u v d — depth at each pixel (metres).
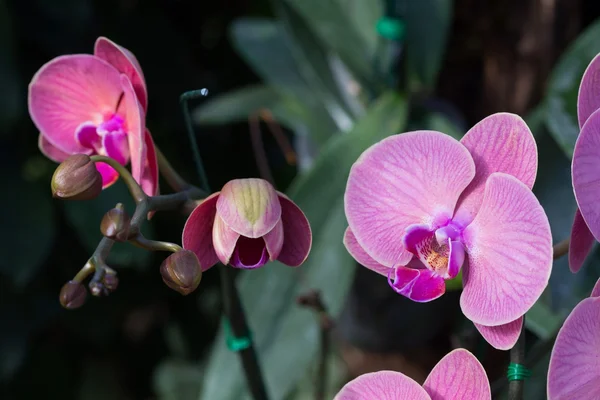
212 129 1.36
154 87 1.30
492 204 0.63
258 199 0.64
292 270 0.85
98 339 1.37
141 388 1.50
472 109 1.13
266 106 1.07
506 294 0.63
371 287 0.97
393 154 0.65
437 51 0.96
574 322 0.60
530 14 1.01
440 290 0.65
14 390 1.38
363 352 1.11
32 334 1.34
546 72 1.02
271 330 0.85
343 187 0.87
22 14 1.16
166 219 1.36
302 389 1.09
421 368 1.10
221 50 1.38
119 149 0.72
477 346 0.70
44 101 0.72
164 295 1.41
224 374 0.84
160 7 1.31
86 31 1.22
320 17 0.97
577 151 0.61
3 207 1.13
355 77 0.97
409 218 0.65
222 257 0.64
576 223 0.63
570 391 0.61
